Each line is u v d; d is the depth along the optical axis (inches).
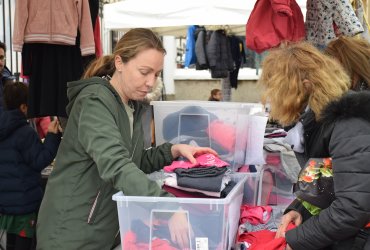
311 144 60.6
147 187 55.8
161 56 65.1
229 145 76.7
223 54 265.3
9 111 112.3
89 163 65.6
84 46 102.3
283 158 91.7
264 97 60.7
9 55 189.3
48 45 103.2
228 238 59.6
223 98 279.9
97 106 62.5
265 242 64.2
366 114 52.4
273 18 92.6
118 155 58.4
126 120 67.3
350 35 98.5
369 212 51.0
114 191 66.6
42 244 67.0
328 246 59.4
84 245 65.6
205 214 55.3
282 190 94.4
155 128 81.0
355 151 51.4
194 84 433.1
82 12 102.0
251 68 391.5
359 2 114.6
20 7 96.3
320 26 100.7
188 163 64.9
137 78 64.5
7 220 112.5
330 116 54.4
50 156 110.8
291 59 58.6
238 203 66.7
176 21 186.9
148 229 56.7
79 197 65.8
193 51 283.3
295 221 65.2
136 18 195.6
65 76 103.7
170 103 79.5
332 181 57.8
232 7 175.9
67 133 67.2
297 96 57.8
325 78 56.5
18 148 111.7
